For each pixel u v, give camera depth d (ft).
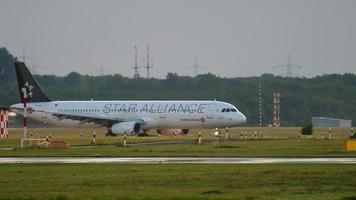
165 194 308.60
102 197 298.76
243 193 312.50
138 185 342.64
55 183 350.64
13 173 398.01
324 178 365.40
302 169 412.16
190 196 301.43
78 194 309.01
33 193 313.53
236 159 512.63
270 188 329.72
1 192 317.63
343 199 292.61
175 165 449.89
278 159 511.40
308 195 305.73
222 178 368.48
